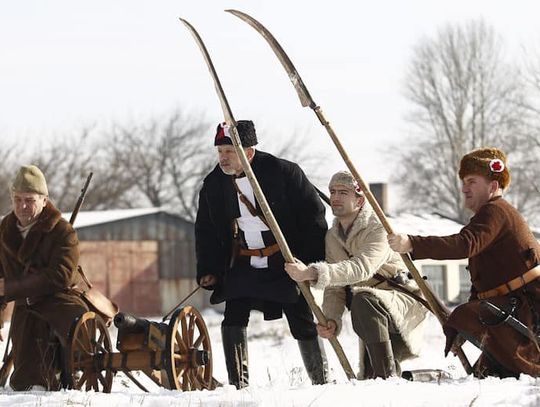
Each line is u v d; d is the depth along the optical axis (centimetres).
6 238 2330
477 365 2047
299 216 2194
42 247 2312
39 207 2322
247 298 2197
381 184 10612
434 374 2012
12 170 14262
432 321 5281
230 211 2192
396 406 1658
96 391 2144
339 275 2073
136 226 11406
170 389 2044
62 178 15250
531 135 14050
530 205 14012
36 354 2317
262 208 2025
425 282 2077
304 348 2239
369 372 2230
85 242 11231
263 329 5500
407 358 2209
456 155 14650
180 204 16925
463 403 1667
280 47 2022
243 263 2189
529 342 1995
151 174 16788
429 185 15275
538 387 1769
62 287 2298
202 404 1739
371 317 2108
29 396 1902
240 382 2167
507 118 14388
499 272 2020
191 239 11606
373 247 2127
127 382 2500
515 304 2003
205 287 2223
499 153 2073
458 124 14688
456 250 1975
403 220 9769
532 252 2016
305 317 2222
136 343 2108
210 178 2220
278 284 2172
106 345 2222
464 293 10212
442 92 14875
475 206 2059
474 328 1998
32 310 2322
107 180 15788
